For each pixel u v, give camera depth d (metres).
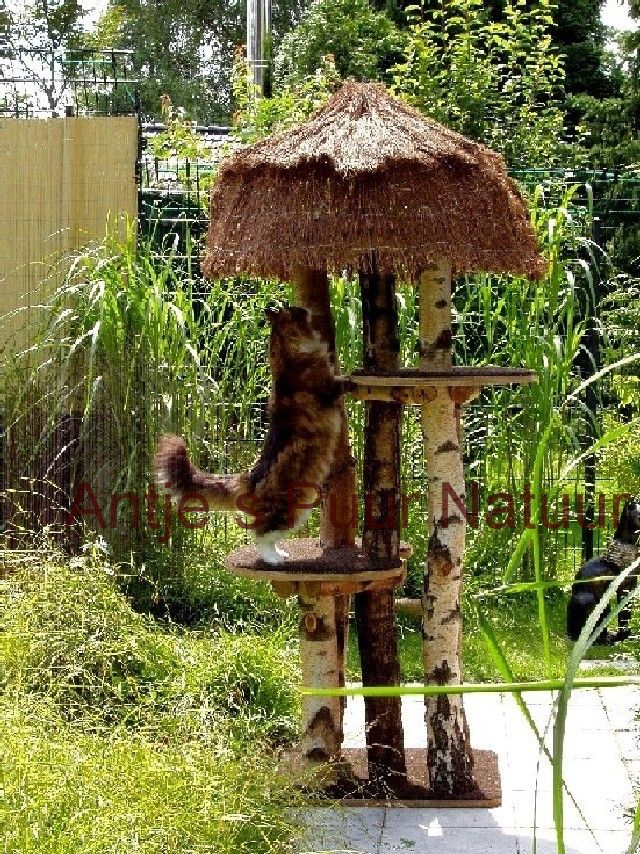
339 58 18.64
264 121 9.98
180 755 4.37
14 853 3.54
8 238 9.38
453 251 4.57
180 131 10.20
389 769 5.25
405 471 8.34
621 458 7.77
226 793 4.14
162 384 7.91
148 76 32.28
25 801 3.79
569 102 18.39
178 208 9.18
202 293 8.73
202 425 7.91
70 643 5.89
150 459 7.90
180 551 8.02
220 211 5.07
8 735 4.24
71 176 9.33
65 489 8.17
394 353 5.24
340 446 5.30
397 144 4.66
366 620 5.29
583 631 1.80
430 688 1.83
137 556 7.94
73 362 8.06
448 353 5.20
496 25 13.33
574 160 14.23
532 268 5.01
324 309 4.91
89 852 3.55
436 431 5.14
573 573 8.70
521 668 7.11
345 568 4.97
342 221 4.53
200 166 10.10
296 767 5.16
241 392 8.38
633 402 8.32
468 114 12.80
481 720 6.40
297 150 4.76
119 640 6.15
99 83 11.52
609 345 8.71
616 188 10.22
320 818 4.61
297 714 5.89
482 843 4.68
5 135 9.36
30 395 8.21
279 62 20.06
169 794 4.00
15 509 8.22
